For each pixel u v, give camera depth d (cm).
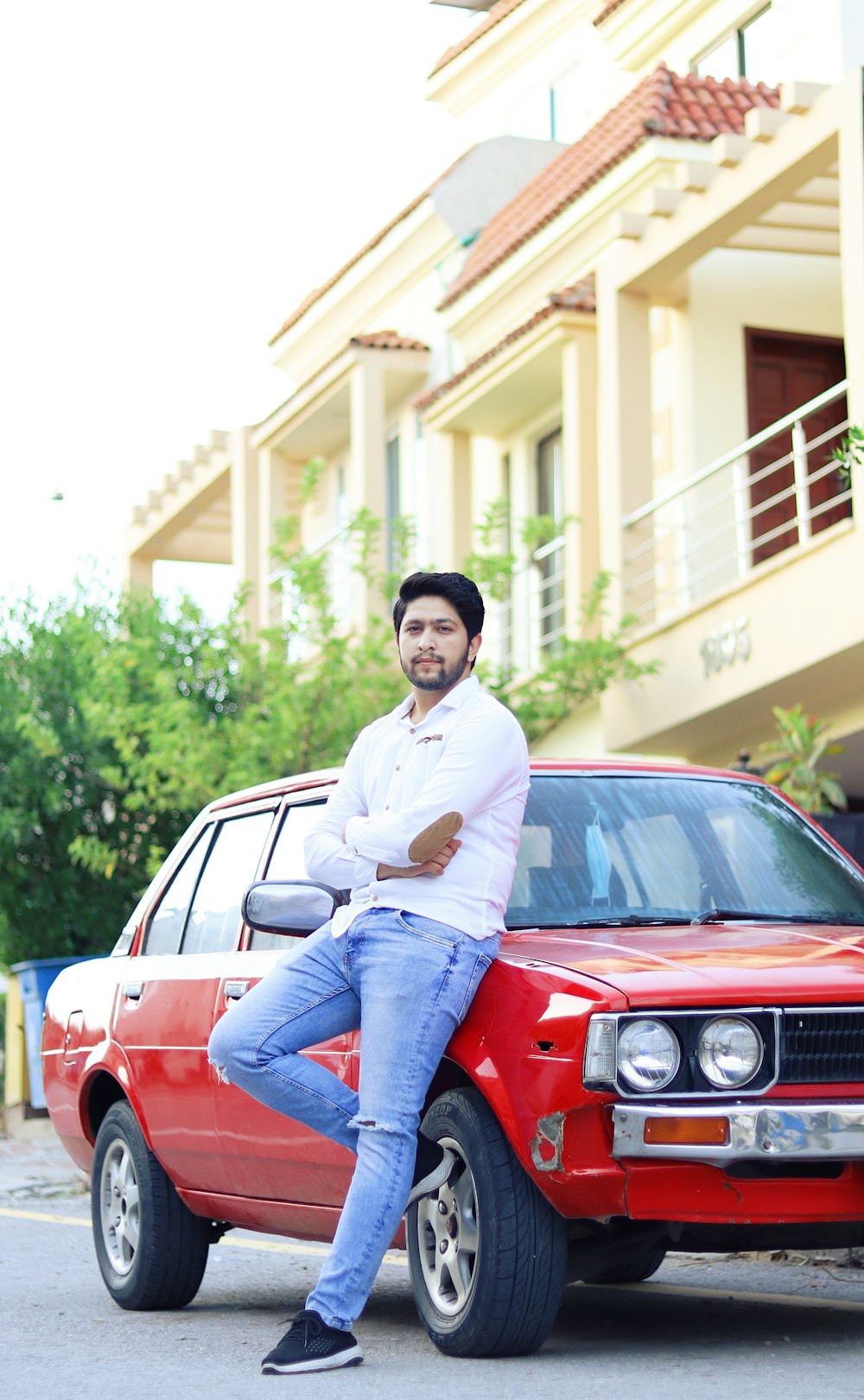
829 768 1573
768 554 1734
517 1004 501
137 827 1750
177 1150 670
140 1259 691
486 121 2530
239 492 2505
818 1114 477
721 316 1744
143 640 1647
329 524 2536
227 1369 549
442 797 504
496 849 518
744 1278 725
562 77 2358
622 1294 687
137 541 2900
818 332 1777
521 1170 500
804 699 1467
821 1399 450
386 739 539
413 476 2356
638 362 1631
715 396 1731
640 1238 520
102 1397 512
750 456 1734
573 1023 482
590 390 1753
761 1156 474
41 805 1714
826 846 638
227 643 1720
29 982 1672
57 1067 777
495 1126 505
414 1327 613
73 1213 1140
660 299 1734
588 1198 481
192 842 736
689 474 1722
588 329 1764
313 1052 586
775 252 1688
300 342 2730
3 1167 1444
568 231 1884
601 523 1645
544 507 2038
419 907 508
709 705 1491
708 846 610
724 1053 483
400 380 2303
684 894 589
